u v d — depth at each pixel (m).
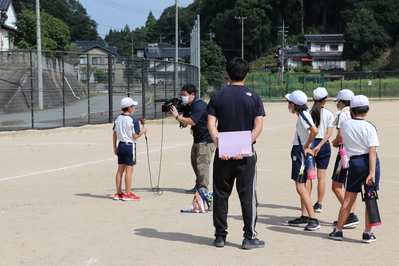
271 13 104.31
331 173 9.91
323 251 4.78
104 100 31.73
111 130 19.23
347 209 5.13
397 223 5.86
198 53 34.31
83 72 24.55
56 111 27.92
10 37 39.97
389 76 67.25
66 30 52.31
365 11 89.81
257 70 91.19
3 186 8.76
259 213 6.61
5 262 4.46
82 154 12.89
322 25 109.31
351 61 90.81
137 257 4.60
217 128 4.81
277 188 8.41
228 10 101.62
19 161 11.77
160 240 5.21
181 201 7.52
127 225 5.91
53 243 5.10
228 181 4.86
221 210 4.89
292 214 6.56
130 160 7.54
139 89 24.45
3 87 29.88
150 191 8.35
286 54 83.44
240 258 4.55
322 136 6.22
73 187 8.70
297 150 5.72
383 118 24.61
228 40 100.12
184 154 12.71
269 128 19.92
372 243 5.06
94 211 6.75
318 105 6.15
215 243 4.95
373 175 4.88
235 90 4.71
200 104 7.30
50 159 12.07
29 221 6.13
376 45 87.81
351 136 5.02
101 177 9.72
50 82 32.88
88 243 5.10
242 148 4.61
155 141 15.58
